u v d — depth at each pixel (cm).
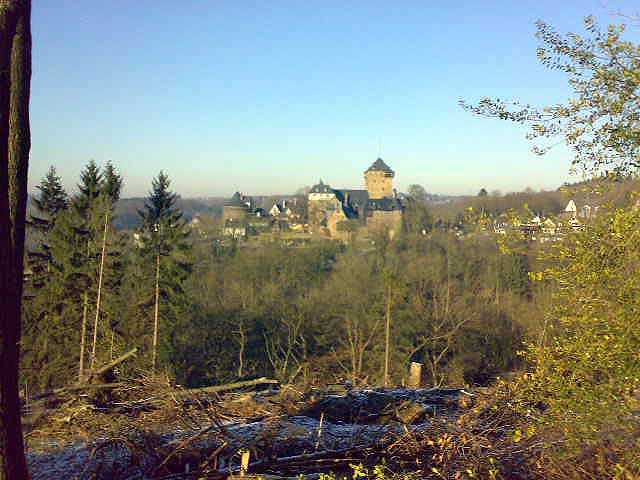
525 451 664
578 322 523
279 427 813
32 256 2539
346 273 4269
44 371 2472
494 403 748
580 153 546
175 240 2753
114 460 688
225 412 902
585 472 574
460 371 2441
